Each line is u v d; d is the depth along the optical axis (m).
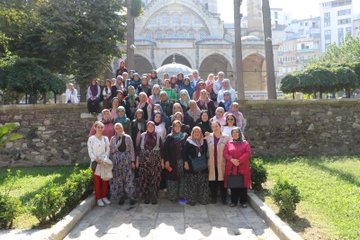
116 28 21.39
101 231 6.94
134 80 12.61
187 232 6.78
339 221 6.73
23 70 15.84
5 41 19.67
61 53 20.64
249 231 6.79
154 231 6.87
